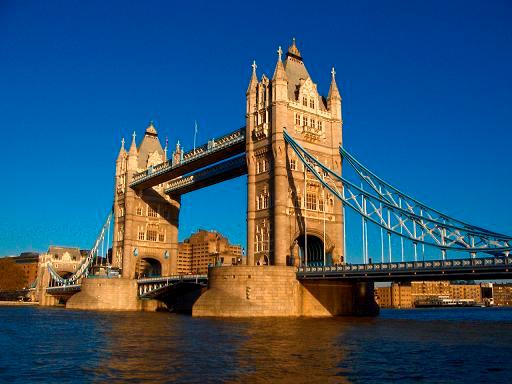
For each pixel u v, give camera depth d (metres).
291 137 85.19
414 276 64.44
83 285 123.56
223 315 75.81
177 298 122.50
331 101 94.62
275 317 74.12
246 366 31.81
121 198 134.50
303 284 79.50
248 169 90.81
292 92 91.12
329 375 29.16
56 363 33.81
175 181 131.00
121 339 47.53
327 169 80.81
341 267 72.56
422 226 68.06
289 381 27.61
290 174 86.56
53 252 197.38
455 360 34.16
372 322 66.69
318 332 51.50
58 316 88.88
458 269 59.66
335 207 90.75
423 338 46.47
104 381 27.88
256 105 92.56
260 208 88.06
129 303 119.31
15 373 30.44
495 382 27.69
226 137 99.06
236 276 76.94
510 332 52.38
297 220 85.69
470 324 64.75
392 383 27.34
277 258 81.88
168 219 135.75
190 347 40.62
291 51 95.00
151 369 31.19
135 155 132.75
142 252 130.12
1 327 63.31
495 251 59.00
